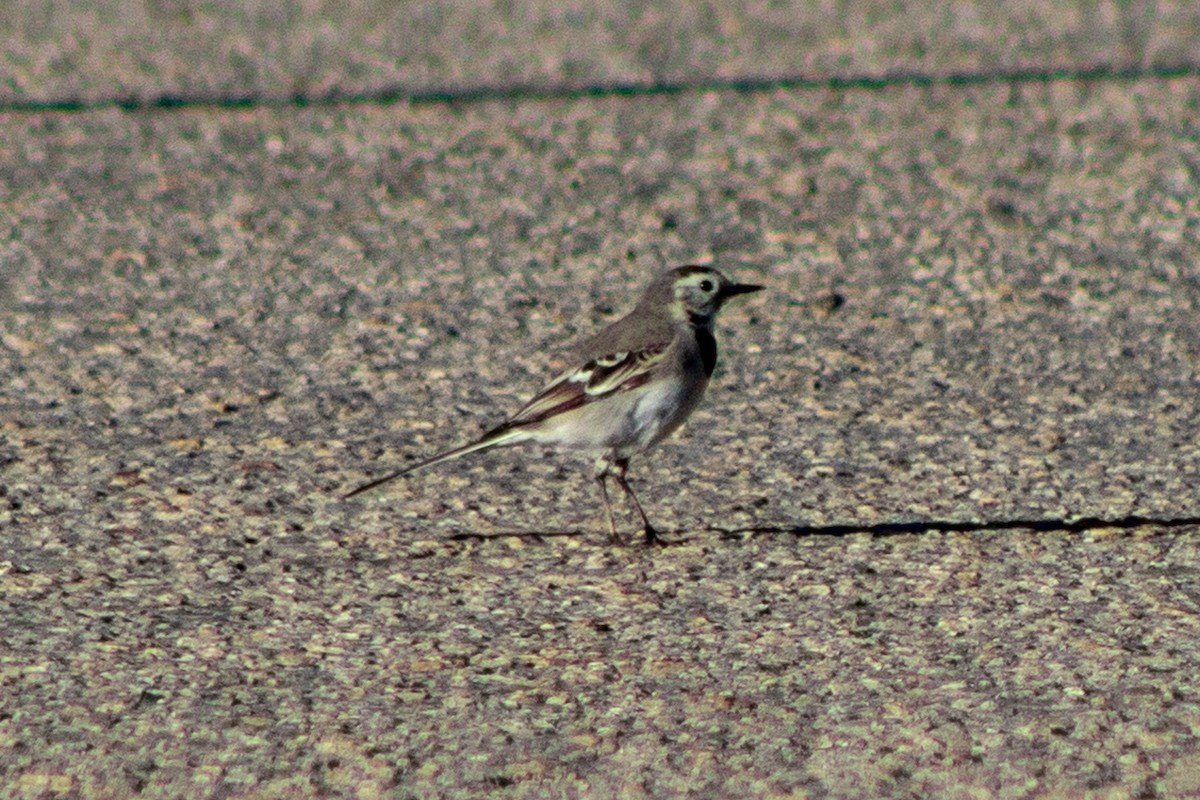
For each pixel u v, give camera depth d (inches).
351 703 349.1
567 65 1078.4
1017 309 642.8
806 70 1055.0
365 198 794.2
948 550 428.8
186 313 639.8
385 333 621.6
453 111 957.8
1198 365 580.1
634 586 410.3
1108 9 1245.1
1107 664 362.6
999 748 328.5
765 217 764.0
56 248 714.8
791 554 428.8
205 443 512.4
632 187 810.2
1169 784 314.3
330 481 484.1
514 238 737.0
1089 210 764.0
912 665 364.8
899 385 566.6
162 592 406.3
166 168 838.5
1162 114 924.0
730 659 369.1
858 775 319.9
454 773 321.7
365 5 1339.8
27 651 371.6
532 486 482.3
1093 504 461.1
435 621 390.6
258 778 319.9
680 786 317.1
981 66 1056.8
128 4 1347.2
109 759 325.7
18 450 502.6
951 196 789.2
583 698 350.9
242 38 1181.7
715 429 527.5
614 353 434.9
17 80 1027.9
